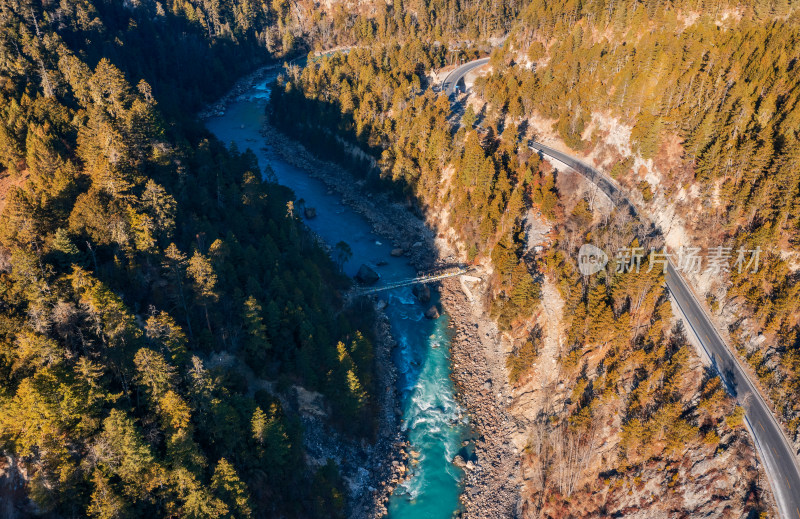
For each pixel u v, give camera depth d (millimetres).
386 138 168125
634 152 128250
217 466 66875
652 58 134125
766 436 79250
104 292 71500
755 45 125250
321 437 88875
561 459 86375
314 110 195875
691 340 93625
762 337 90125
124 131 102375
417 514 85000
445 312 124812
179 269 83750
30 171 101500
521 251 121500
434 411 101875
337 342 101312
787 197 96312
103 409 66250
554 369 101500
